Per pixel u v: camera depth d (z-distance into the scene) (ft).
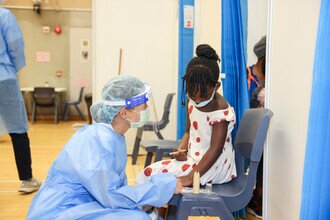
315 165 3.12
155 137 14.17
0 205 8.46
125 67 14.16
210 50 5.68
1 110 8.73
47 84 28.02
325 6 2.99
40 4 27.04
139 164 12.62
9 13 8.73
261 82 7.81
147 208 5.05
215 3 8.66
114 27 13.98
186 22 10.65
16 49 8.80
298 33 4.76
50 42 27.76
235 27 6.88
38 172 11.62
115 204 4.39
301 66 4.66
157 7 14.15
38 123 25.26
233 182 5.81
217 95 5.68
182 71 10.67
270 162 5.78
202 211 4.79
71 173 4.50
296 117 4.82
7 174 11.30
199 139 5.82
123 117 4.77
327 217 3.10
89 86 28.14
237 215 7.11
